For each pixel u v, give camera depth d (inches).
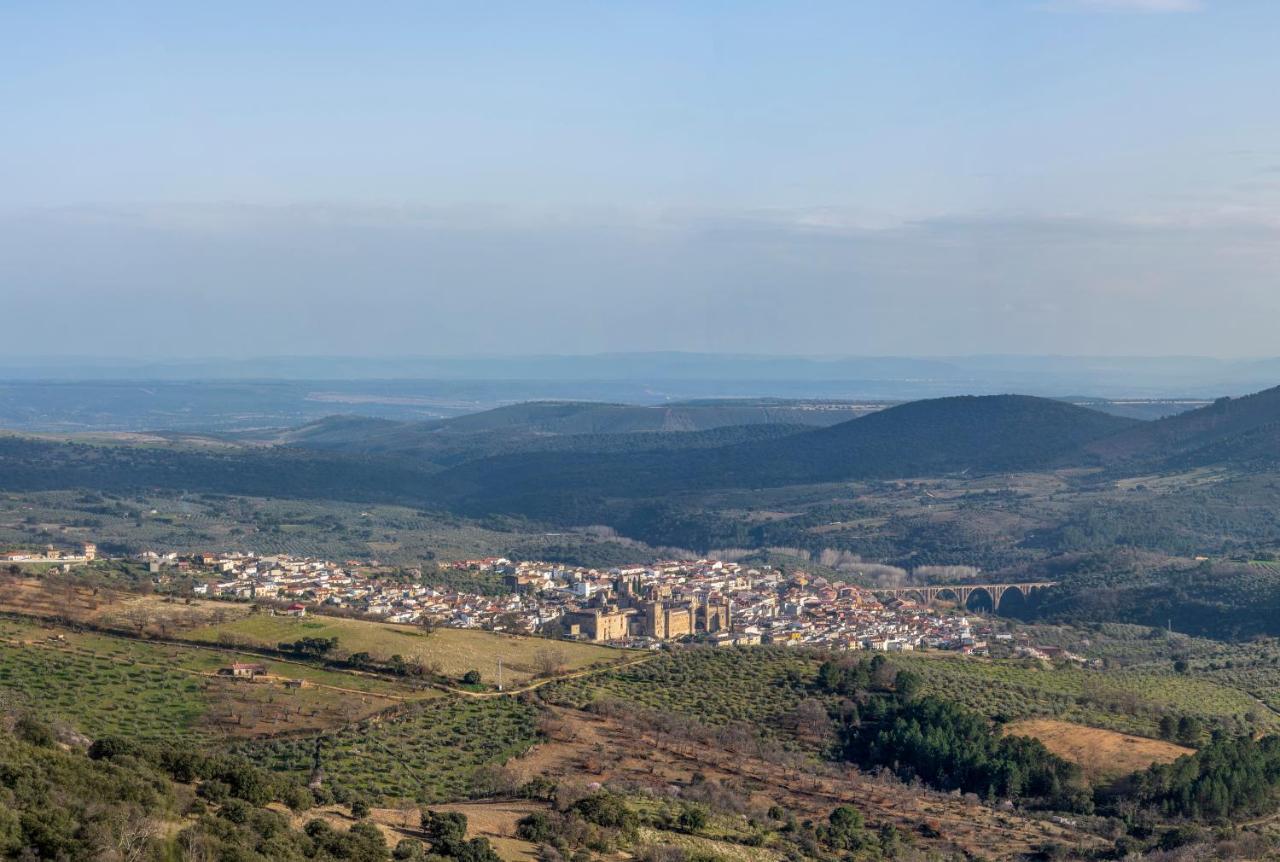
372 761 6594.5
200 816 4328.3
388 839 4825.3
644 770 6958.7
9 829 3678.6
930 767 7795.3
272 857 4087.1
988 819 6924.2
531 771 6673.2
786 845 5866.1
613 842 5334.6
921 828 6633.9
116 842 3831.2
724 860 5398.6
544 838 5206.7
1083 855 6387.8
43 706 6939.0
